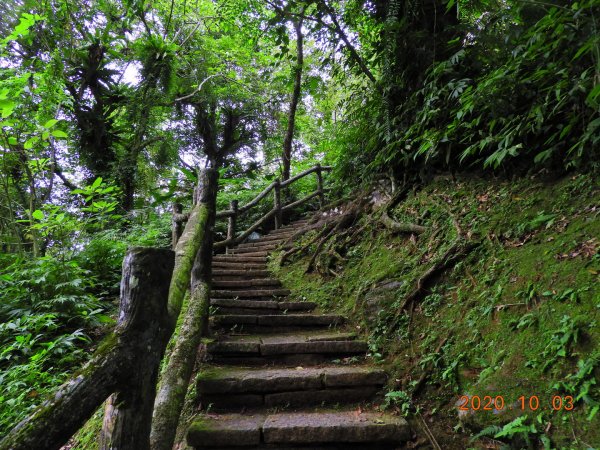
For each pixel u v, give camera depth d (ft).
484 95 10.05
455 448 6.64
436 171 13.61
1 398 8.78
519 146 9.53
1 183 17.65
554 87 9.10
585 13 7.79
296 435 6.85
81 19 24.73
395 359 8.90
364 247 13.89
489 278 8.66
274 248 18.40
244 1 25.66
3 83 14.23
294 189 27.17
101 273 16.51
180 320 10.18
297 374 8.32
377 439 6.89
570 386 5.73
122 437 3.43
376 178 16.16
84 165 27.68
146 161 31.68
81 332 11.77
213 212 10.18
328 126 28.07
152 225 22.53
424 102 13.16
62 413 2.81
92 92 27.22
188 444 6.74
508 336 7.29
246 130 36.70
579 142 8.34
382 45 14.60
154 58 28.68
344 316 11.16
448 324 8.70
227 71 34.30
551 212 8.96
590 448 5.10
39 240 16.66
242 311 11.89
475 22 13.16
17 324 10.76
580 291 6.70
